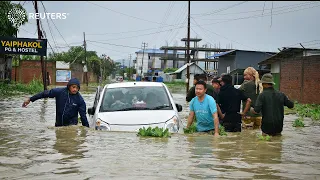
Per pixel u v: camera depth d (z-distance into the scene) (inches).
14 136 259.1
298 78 962.1
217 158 195.6
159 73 3425.2
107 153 201.9
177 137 266.1
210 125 302.0
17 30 1129.4
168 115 305.4
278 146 243.6
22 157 189.8
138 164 176.6
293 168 177.5
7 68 1517.0
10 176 152.8
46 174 156.7
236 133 313.6
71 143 231.9
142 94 336.8
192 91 374.6
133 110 315.0
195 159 191.0
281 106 301.1
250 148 231.5
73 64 2194.9
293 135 312.8
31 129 298.7
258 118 378.0
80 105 320.8
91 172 160.7
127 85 355.3
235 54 1680.6
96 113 317.4
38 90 1200.8
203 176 157.5
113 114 307.3
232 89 334.3
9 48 1058.7
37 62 1932.8
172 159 189.3
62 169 165.5
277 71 1150.3
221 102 335.3
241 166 178.5
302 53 938.7
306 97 916.0
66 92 316.8
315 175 164.9
